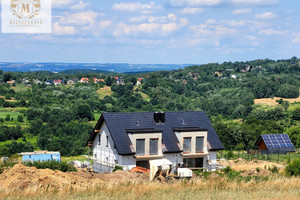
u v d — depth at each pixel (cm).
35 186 3769
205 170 6162
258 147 10069
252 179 4725
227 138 11300
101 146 6538
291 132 12525
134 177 4897
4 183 4269
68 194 3562
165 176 4841
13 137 16088
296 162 5772
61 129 16612
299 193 3919
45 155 7706
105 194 3616
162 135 6303
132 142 5984
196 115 6875
